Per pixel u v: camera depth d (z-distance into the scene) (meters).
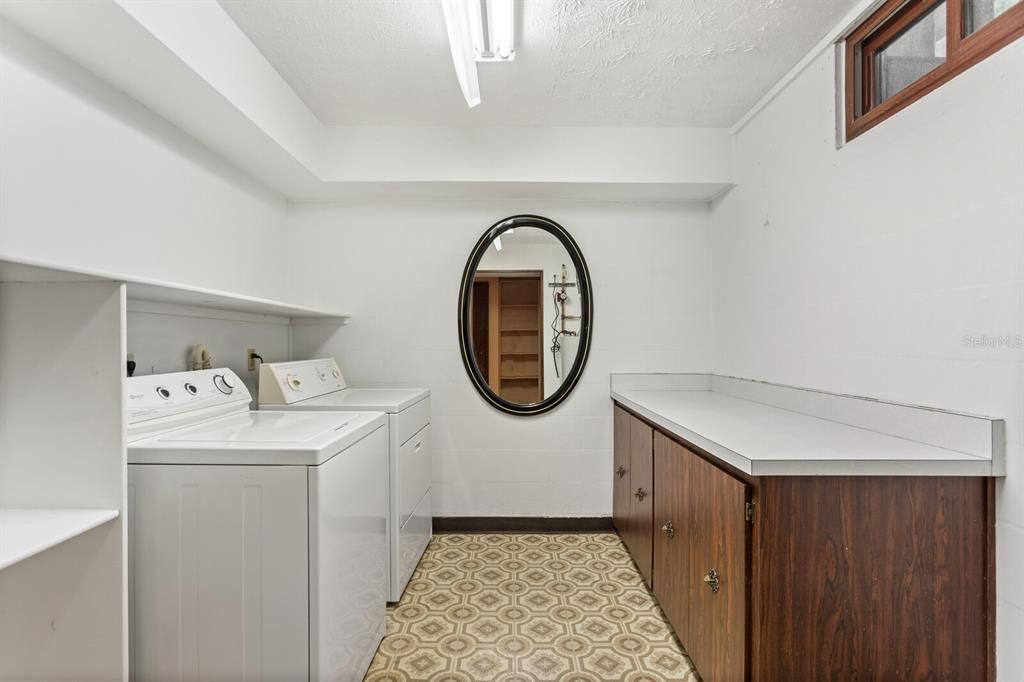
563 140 2.69
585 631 1.94
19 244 1.30
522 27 1.83
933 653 1.26
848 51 1.81
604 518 3.02
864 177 1.73
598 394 3.02
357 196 2.92
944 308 1.41
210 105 1.75
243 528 1.31
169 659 1.31
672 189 2.81
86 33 1.33
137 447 1.33
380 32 1.86
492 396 2.99
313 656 1.29
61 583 1.15
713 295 2.98
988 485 1.28
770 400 2.27
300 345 3.00
